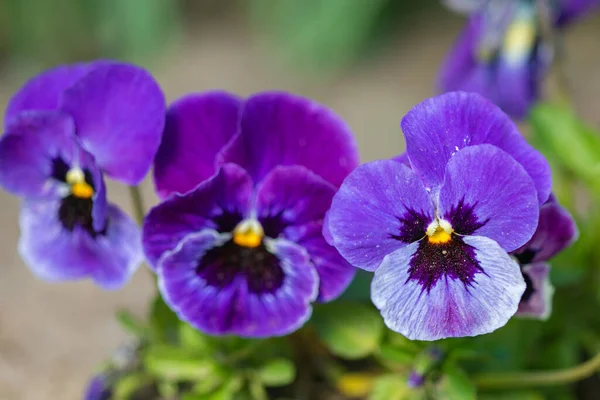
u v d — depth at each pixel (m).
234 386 0.29
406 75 0.66
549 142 0.33
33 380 0.35
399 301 0.24
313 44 0.66
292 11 0.67
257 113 0.26
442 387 0.28
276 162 0.27
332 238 0.25
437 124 0.24
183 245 0.26
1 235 0.45
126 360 0.31
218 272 0.26
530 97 0.36
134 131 0.26
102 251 0.27
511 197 0.24
